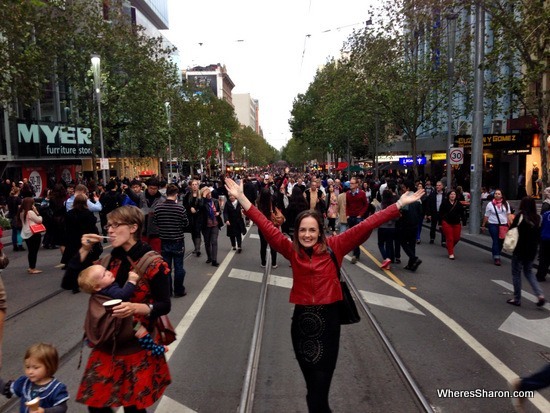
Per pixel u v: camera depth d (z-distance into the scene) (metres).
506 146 26.17
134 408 3.38
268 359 5.74
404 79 25.56
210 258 12.03
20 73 15.07
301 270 3.64
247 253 13.67
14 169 31.86
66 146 35.78
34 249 11.11
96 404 3.23
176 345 6.22
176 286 8.70
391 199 11.33
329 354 3.55
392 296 8.70
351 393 4.85
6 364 5.75
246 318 7.38
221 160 84.25
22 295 9.11
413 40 25.56
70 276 3.67
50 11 20.80
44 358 3.57
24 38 14.97
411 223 10.88
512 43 14.15
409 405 4.59
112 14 27.59
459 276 10.48
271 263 11.52
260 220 3.81
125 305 3.12
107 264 3.54
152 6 75.25
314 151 86.94
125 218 3.42
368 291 9.05
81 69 25.58
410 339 6.42
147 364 3.35
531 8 13.20
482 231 16.83
